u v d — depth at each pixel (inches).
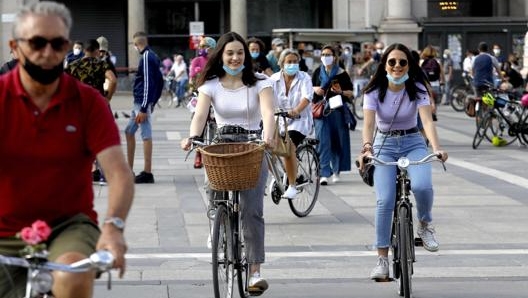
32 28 384.8
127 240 916.6
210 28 4215.1
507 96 1881.2
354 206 1111.0
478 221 1015.6
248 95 706.8
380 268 706.8
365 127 705.6
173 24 4178.2
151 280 757.3
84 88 408.8
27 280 390.9
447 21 3469.5
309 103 1063.0
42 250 374.6
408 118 713.6
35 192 402.9
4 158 399.2
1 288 409.7
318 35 3314.5
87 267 367.6
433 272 790.5
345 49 3061.0
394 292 723.4
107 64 1221.7
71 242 396.8
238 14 3799.2
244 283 700.7
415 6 3752.5
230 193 694.5
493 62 2118.6
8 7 3408.0
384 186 699.4
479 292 724.7
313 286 743.1
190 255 852.0
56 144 399.5
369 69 2920.8
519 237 932.6
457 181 1315.2
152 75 1263.5
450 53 3206.2
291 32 3275.1
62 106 399.9
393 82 701.3
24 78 397.1
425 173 697.0
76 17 4104.3
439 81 2434.8
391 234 708.0
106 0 4111.7
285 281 759.7
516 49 3447.3
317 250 874.8
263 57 1417.3
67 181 406.6
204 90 708.0
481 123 1769.2
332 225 994.1
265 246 891.4
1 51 3420.3
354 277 773.3
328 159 1273.4
